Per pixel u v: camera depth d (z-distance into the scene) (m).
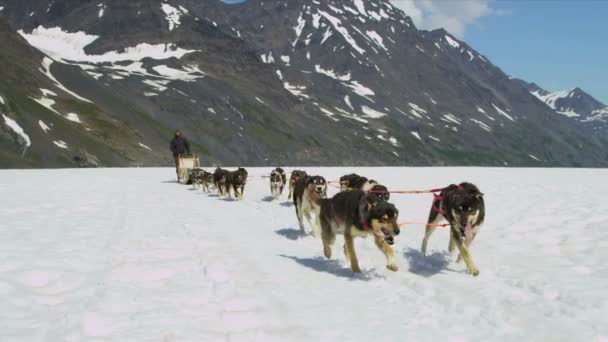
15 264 7.14
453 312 5.67
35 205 13.97
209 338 4.77
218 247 8.97
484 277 7.15
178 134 25.83
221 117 183.38
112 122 132.88
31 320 5.11
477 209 7.57
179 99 181.25
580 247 8.63
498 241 9.59
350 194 7.87
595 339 4.67
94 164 105.50
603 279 6.59
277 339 4.82
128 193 18.69
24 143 99.69
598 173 30.34
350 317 5.52
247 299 5.99
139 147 127.44
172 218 12.38
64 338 4.68
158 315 5.38
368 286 6.84
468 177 26.64
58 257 7.68
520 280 6.73
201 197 18.84
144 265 7.38
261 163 168.75
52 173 30.91
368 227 7.25
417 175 29.30
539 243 9.23
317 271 7.73
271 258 8.49
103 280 6.59
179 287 6.42
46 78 148.00
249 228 11.77
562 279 6.69
